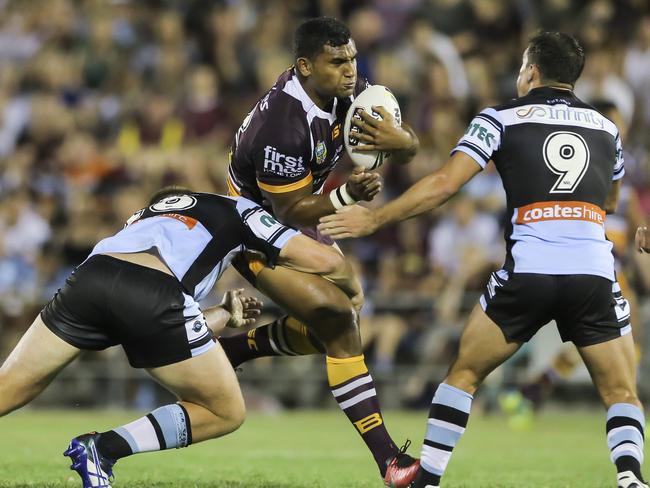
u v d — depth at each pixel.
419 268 45.66
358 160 19.59
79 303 17.69
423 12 56.28
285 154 19.98
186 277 18.08
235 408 18.14
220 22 58.22
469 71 52.59
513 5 55.56
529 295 17.48
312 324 20.11
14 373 17.70
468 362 17.91
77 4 63.69
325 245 20.41
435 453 17.89
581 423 40.16
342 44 19.53
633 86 50.53
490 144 17.92
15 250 49.19
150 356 17.72
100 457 17.34
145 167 50.47
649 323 41.03
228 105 53.62
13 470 23.14
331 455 28.30
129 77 58.09
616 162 18.92
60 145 54.62
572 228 17.70
